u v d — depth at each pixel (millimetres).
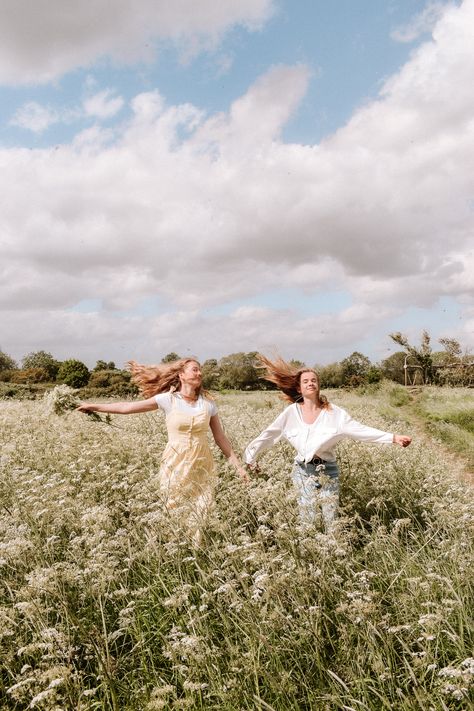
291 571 3205
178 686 2951
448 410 19297
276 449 6770
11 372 51000
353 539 4211
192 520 4137
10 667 2893
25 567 3639
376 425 13211
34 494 4840
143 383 5590
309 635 2947
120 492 4914
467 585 3332
